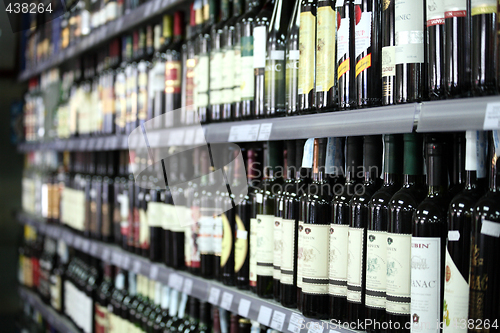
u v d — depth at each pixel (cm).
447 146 115
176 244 217
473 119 99
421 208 113
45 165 420
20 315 453
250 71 173
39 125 409
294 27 160
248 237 178
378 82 128
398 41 119
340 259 137
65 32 346
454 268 107
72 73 357
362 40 129
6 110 506
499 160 103
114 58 290
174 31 234
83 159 340
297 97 158
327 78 139
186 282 200
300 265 147
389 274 120
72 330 313
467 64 107
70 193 343
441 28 111
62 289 350
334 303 137
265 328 178
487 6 101
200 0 213
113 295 278
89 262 329
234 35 184
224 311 195
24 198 462
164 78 234
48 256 388
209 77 199
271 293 166
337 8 136
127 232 265
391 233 120
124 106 270
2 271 500
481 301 101
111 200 289
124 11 273
